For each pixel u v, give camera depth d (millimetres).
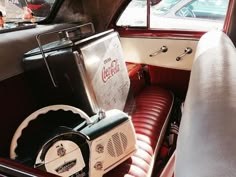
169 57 2080
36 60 1277
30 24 1884
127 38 2217
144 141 1435
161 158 1547
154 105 1875
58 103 1327
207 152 453
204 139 498
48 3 2158
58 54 1180
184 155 518
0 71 1278
